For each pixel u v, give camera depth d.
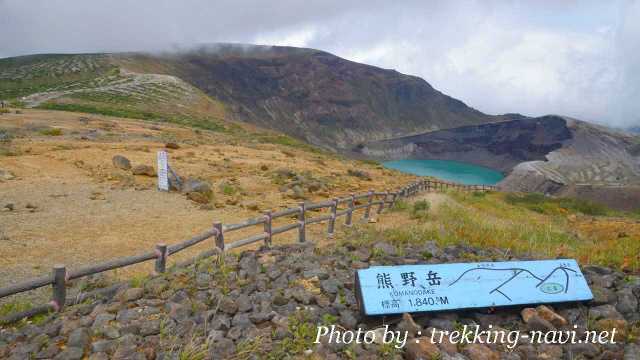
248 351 4.72
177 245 7.81
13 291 5.75
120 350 4.75
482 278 5.82
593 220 25.39
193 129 61.56
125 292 6.36
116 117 64.38
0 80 154.75
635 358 4.78
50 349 4.96
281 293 6.16
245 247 11.31
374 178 35.91
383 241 9.34
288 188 21.64
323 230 13.97
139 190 18.05
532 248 9.60
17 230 11.77
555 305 5.95
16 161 21.11
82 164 22.20
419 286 5.61
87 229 12.40
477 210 21.52
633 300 6.14
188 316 5.59
